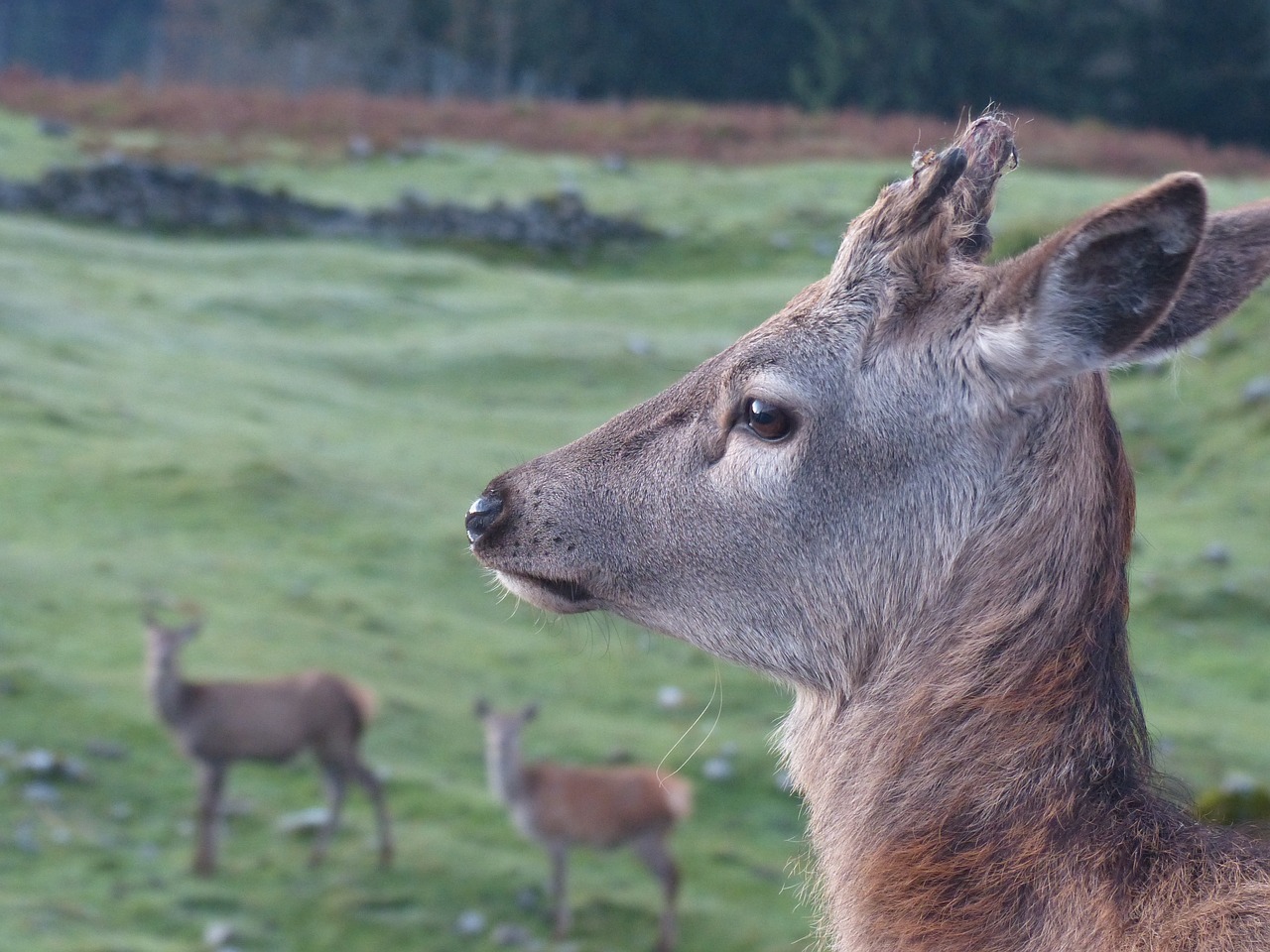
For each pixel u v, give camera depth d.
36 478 21.31
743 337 4.34
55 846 13.21
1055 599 3.84
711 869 14.83
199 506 21.33
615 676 18.53
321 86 80.31
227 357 30.09
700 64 77.06
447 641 18.92
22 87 51.22
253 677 16.34
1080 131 57.28
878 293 4.08
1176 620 21.61
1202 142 61.03
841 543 4.08
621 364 31.72
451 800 15.45
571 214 42.62
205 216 39.78
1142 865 3.54
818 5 75.31
